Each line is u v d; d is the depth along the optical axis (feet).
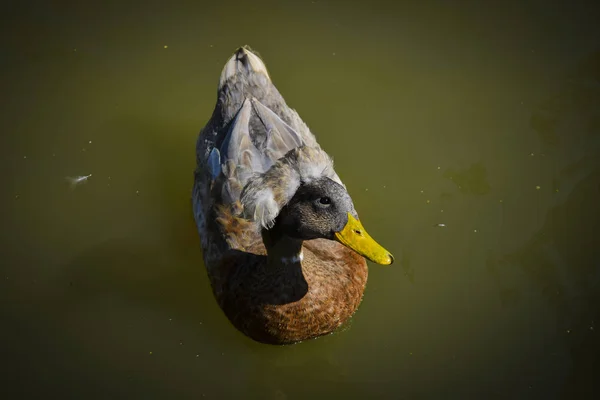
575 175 41.50
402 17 49.70
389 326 36.35
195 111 46.01
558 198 40.65
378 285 37.83
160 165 43.57
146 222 41.01
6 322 36.40
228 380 34.53
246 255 34.24
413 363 34.76
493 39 48.14
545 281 37.29
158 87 46.93
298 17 49.98
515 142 43.37
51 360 34.91
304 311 33.37
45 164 43.32
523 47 47.60
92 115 45.60
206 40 48.98
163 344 35.68
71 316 36.73
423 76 46.75
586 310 35.76
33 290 37.86
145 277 38.45
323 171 29.91
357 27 49.32
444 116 44.96
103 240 40.16
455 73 46.73
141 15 50.29
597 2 49.19
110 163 43.52
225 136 37.52
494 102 45.29
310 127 44.75
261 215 27.91
